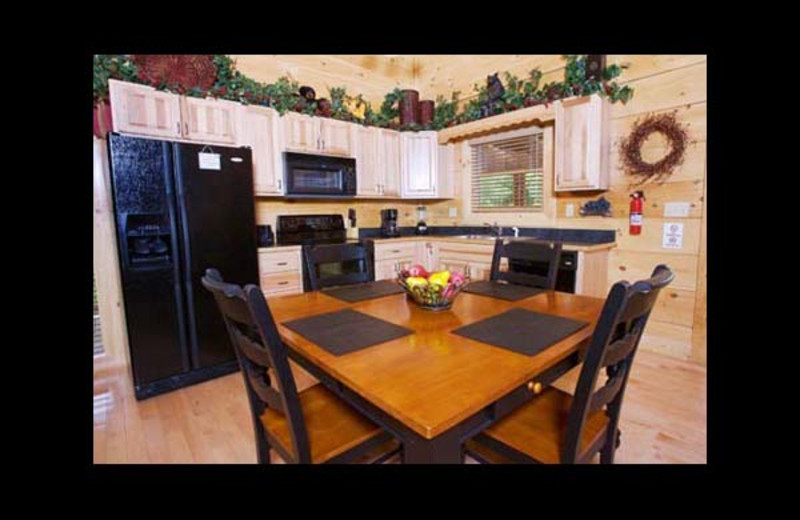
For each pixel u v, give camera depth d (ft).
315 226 12.59
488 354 3.58
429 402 2.76
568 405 4.49
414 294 5.13
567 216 11.28
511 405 3.36
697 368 8.58
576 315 4.74
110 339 9.10
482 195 13.66
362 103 13.58
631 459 5.64
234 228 8.74
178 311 8.09
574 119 10.00
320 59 12.81
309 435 4.05
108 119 8.55
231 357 8.87
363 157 12.71
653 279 3.30
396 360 3.48
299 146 11.18
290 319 4.74
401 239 12.98
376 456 4.19
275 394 3.64
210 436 6.46
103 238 8.94
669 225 9.25
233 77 10.19
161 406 7.45
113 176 7.30
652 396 7.39
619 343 3.42
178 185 7.95
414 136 13.74
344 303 5.46
